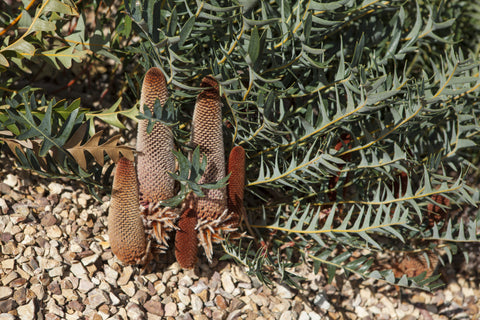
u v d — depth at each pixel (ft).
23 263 3.15
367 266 3.33
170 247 3.43
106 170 3.36
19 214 3.27
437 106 3.47
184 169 2.93
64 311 3.11
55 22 3.24
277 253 3.43
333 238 3.37
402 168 3.25
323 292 3.58
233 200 3.22
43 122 2.93
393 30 3.46
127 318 3.18
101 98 3.80
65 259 3.23
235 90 3.06
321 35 3.36
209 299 3.37
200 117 3.09
